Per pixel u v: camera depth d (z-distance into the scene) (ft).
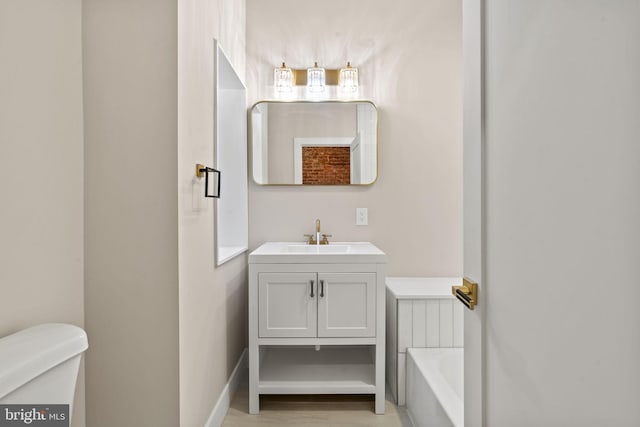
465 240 3.30
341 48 8.32
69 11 4.17
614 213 1.65
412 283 7.68
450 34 8.30
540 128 2.19
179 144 4.45
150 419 4.40
